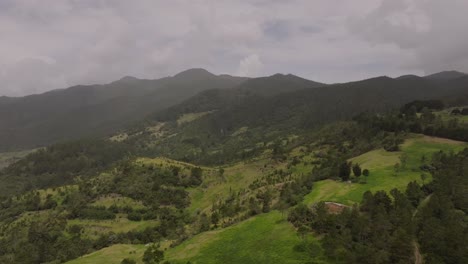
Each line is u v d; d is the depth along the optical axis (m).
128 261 136.88
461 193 131.75
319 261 100.44
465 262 92.31
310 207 134.50
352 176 173.38
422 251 99.88
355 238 105.38
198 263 119.06
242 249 119.50
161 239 194.25
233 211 167.88
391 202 125.25
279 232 122.94
